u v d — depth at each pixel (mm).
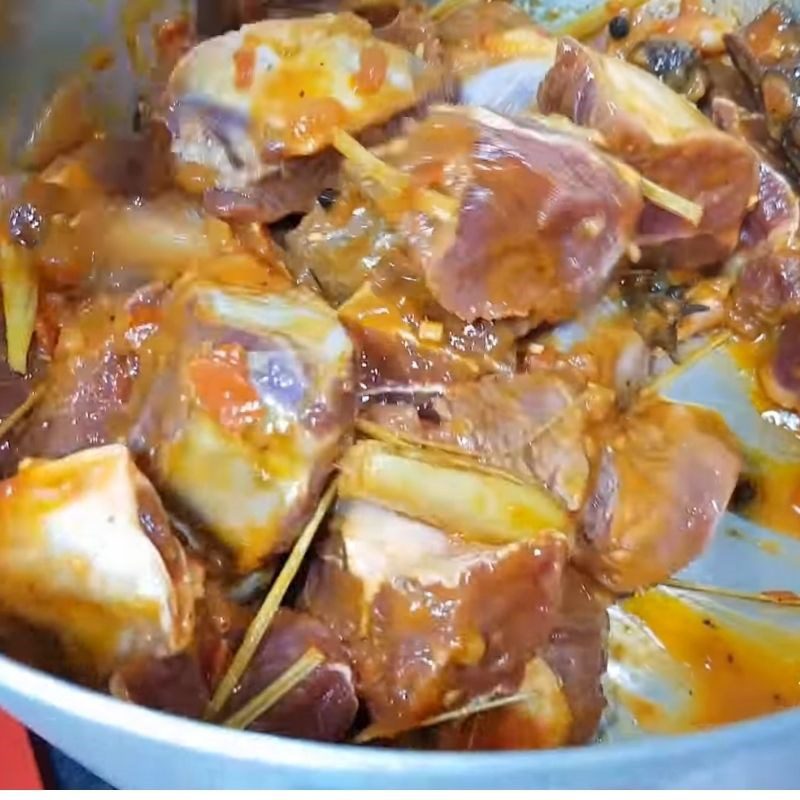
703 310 427
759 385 422
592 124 402
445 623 335
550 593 344
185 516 346
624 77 408
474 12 460
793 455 414
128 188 411
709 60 458
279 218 401
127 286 386
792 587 393
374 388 378
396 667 337
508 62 445
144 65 436
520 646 343
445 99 417
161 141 411
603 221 381
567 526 360
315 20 406
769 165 424
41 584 321
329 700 335
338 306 387
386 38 436
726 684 378
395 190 377
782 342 419
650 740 282
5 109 415
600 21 475
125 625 319
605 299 406
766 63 438
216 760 283
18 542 323
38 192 403
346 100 390
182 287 373
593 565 381
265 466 342
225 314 357
